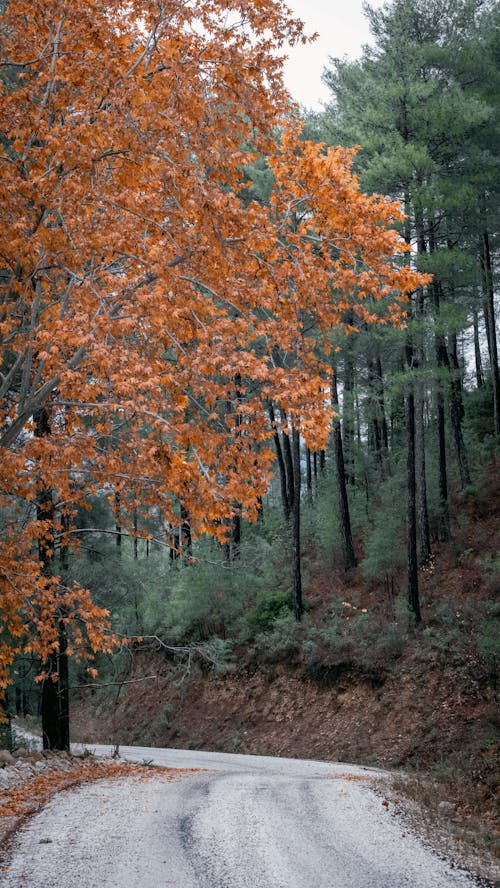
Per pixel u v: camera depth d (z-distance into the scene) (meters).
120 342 6.45
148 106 6.72
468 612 22.22
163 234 6.99
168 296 6.90
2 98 6.90
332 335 22.58
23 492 7.44
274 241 6.82
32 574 7.93
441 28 24.94
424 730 19.06
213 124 6.95
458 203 20.94
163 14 6.96
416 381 21.84
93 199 6.72
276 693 26.03
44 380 7.55
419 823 8.94
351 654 24.31
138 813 8.68
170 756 20.31
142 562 21.23
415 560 23.34
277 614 29.48
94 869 6.15
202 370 6.57
